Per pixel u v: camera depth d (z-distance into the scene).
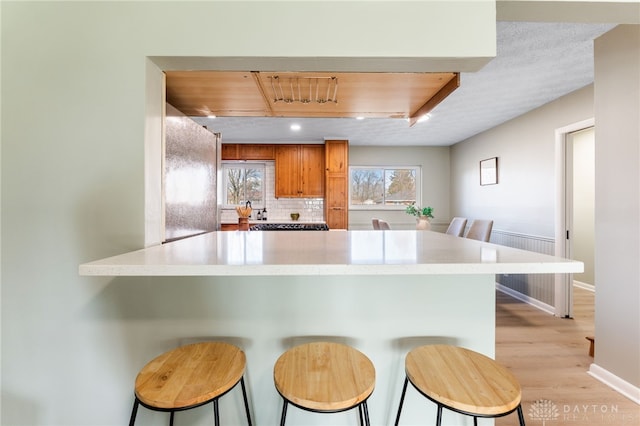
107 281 1.24
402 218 5.48
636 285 1.70
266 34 1.22
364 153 5.43
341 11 1.22
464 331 1.29
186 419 1.26
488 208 4.19
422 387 0.88
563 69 2.33
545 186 3.15
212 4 1.22
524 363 2.15
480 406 0.80
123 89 1.21
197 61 1.26
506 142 3.78
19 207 1.22
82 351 1.24
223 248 1.17
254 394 1.27
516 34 1.85
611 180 1.82
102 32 1.21
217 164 2.18
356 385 0.88
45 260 1.22
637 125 1.68
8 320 1.23
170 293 1.26
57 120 1.21
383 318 1.28
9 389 1.24
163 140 1.36
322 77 1.47
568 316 3.00
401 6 1.22
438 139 4.84
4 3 1.22
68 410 1.25
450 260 0.91
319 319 1.28
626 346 1.77
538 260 0.90
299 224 4.34
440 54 1.22
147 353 1.25
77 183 1.22
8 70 1.21
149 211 1.25
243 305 1.27
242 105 1.84
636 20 1.30
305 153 5.03
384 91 1.64
